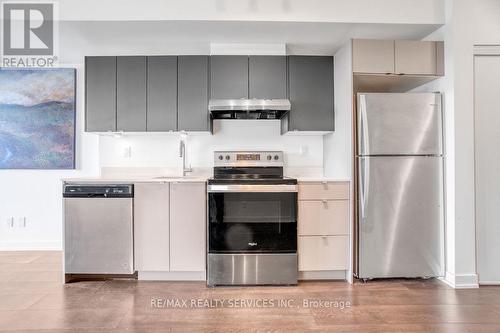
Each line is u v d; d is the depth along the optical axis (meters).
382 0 2.59
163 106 3.04
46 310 2.19
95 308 2.22
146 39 2.86
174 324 2.00
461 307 2.24
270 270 2.67
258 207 2.67
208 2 2.51
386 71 2.73
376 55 2.72
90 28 2.62
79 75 3.66
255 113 3.18
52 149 3.65
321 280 2.78
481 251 2.66
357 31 2.74
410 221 2.69
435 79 2.86
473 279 2.61
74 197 2.68
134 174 3.41
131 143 3.42
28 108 3.63
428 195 2.69
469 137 2.61
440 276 2.72
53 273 2.92
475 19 2.62
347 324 2.01
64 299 2.37
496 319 2.07
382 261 2.69
